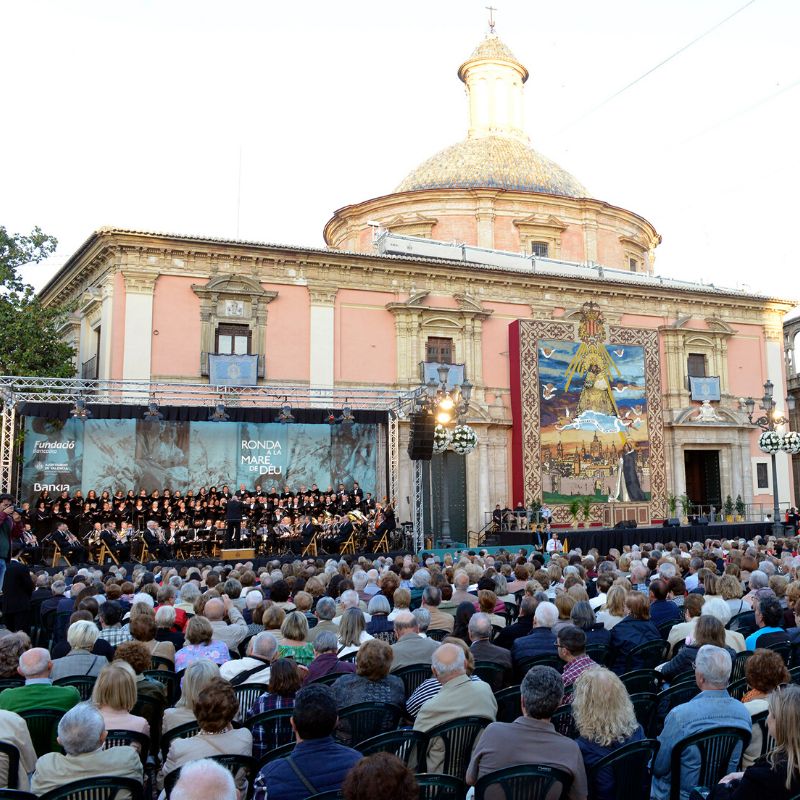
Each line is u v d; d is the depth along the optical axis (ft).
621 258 132.87
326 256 99.71
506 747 16.58
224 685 18.74
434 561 52.80
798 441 95.86
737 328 127.34
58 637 38.47
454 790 17.01
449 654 21.17
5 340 92.43
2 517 47.01
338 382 99.86
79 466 85.15
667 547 59.16
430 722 20.52
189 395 92.02
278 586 35.73
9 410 75.92
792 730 13.85
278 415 86.28
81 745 16.58
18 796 15.26
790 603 32.32
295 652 26.84
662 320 121.60
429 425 80.02
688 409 118.42
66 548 71.97
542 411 107.65
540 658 27.02
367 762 12.10
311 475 94.48
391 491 91.66
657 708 23.24
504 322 110.83
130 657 23.61
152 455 88.17
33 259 95.20
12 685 23.56
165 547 77.46
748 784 14.08
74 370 95.14
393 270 104.06
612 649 28.94
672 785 18.58
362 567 47.98
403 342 103.60
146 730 19.57
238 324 96.17
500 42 144.25
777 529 96.22
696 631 24.09
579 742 17.74
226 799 11.37
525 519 102.06
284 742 20.36
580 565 44.32
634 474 112.27
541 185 130.41
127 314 90.63
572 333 111.24
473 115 143.54
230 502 81.10
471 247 116.37
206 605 31.50
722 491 122.11
